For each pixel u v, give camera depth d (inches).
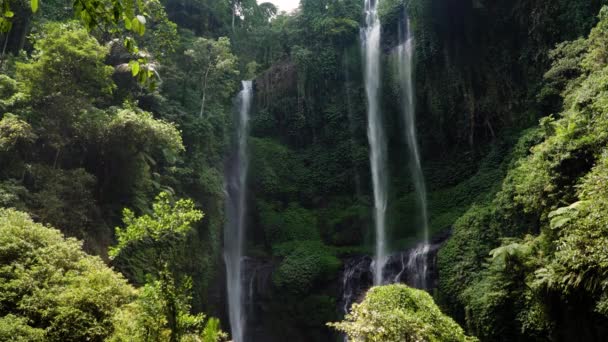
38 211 486.6
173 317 306.8
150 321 301.7
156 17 865.5
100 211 583.5
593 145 452.8
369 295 418.0
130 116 587.8
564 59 676.7
